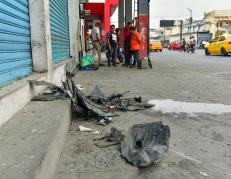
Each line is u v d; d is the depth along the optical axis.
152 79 10.38
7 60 4.33
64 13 10.72
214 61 20.55
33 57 5.92
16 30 4.81
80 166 3.36
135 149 3.52
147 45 15.11
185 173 3.26
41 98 4.93
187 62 19.58
